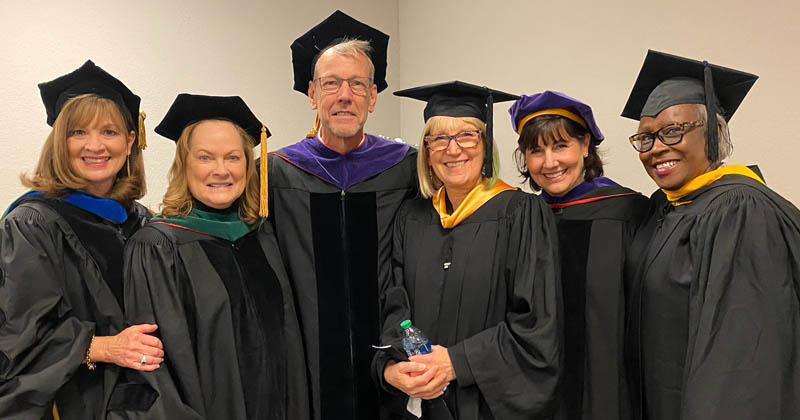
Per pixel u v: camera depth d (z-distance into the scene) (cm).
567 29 355
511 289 200
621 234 212
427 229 220
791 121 258
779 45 260
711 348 154
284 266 237
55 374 170
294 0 422
